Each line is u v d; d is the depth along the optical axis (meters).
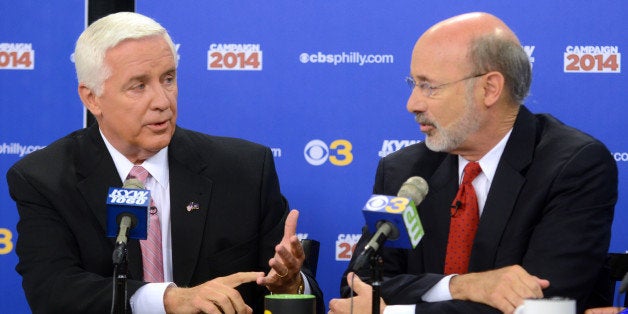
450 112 5.82
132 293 5.73
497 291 5.28
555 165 5.79
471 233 5.98
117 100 6.03
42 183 6.23
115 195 5.00
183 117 8.02
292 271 5.83
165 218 6.34
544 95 7.84
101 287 5.81
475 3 7.86
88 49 6.05
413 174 6.32
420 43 5.91
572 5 7.80
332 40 7.97
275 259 5.73
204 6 8.01
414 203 5.01
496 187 5.89
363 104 7.97
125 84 5.99
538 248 5.64
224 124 8.02
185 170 6.41
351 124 7.98
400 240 4.79
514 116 5.98
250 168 6.56
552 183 5.75
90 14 8.27
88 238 6.17
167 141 6.14
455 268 5.98
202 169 6.46
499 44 5.81
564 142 5.90
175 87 6.21
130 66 5.97
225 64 8.02
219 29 8.01
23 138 8.15
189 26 8.02
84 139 6.41
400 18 7.93
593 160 5.78
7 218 8.12
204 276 6.33
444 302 5.43
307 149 8.01
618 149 7.80
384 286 5.71
